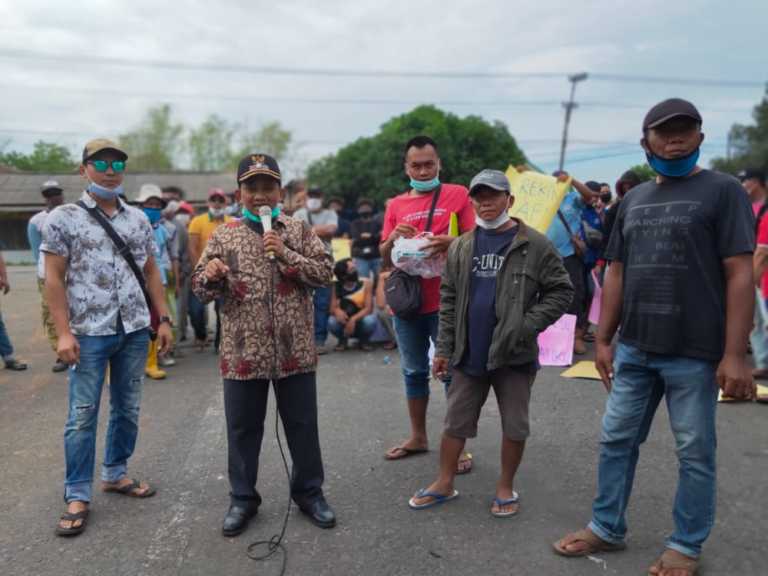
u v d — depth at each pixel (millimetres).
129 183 34812
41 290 6305
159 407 5344
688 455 2652
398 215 4047
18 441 4605
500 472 3873
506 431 3297
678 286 2600
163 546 3105
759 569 2781
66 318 3305
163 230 7156
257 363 3096
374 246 8828
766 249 5473
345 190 31562
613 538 2934
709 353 2574
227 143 51375
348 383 5973
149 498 3631
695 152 2578
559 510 3381
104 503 3576
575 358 6609
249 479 3270
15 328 9133
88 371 3381
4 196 28250
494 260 3229
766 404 4953
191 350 7660
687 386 2621
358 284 7613
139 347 3607
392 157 29234
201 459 4172
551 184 6328
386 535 3160
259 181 3123
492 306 3199
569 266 6562
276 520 3342
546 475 3805
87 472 3412
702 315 2574
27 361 7125
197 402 5453
